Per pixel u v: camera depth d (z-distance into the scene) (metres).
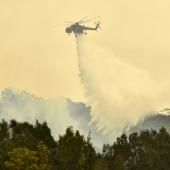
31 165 187.88
